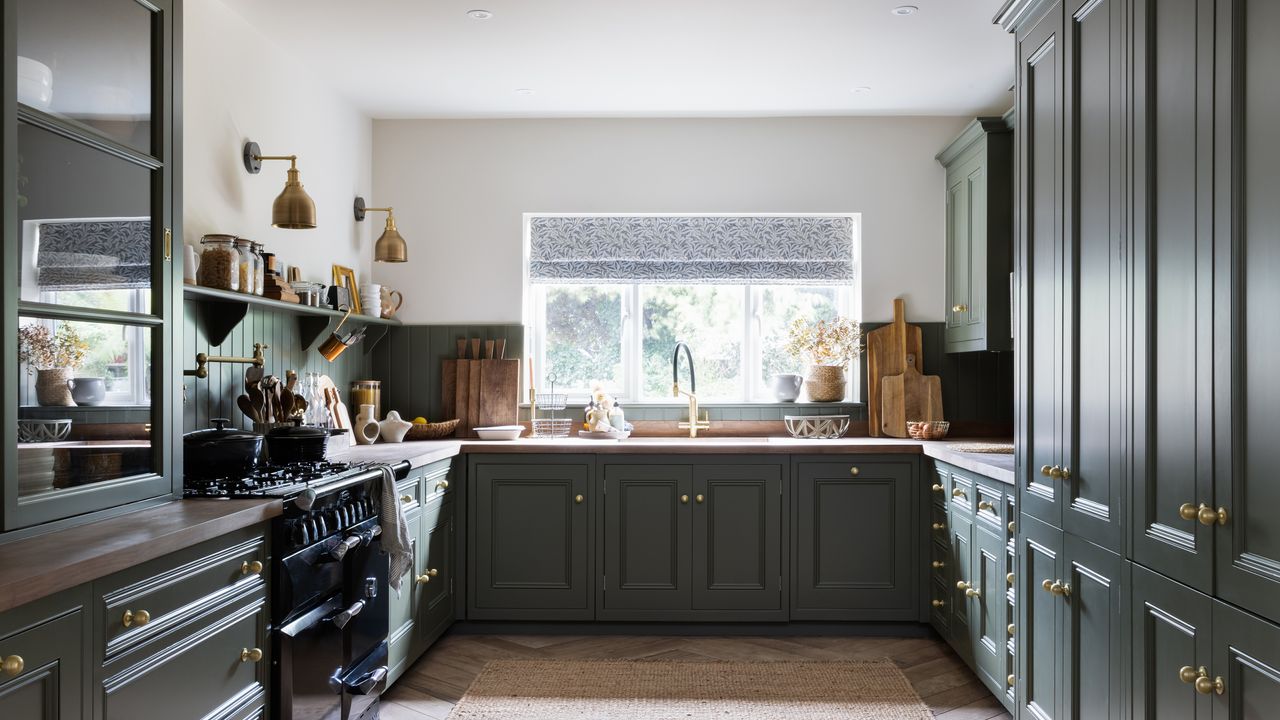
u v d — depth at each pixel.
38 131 1.85
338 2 3.15
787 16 3.29
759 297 4.83
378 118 4.70
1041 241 2.46
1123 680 2.00
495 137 4.73
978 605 3.30
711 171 4.70
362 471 2.79
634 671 3.61
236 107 3.27
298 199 3.19
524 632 4.14
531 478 4.12
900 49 3.64
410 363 4.71
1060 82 2.32
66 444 1.92
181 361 2.34
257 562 2.21
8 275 1.75
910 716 3.13
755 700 3.29
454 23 3.37
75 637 1.59
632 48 3.63
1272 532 1.48
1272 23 1.46
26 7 1.81
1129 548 1.96
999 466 3.01
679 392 4.75
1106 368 2.07
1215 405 1.64
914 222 4.67
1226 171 1.59
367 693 2.74
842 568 4.08
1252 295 1.53
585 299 4.84
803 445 4.06
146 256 2.21
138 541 1.75
